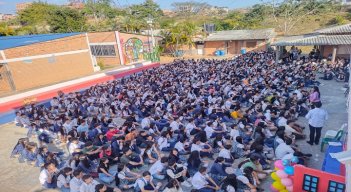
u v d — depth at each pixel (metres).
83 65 30.19
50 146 12.16
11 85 23.00
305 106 13.46
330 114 13.66
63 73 27.73
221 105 13.89
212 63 28.77
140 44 39.16
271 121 11.43
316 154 9.67
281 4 70.81
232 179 7.29
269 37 41.31
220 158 8.20
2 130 15.34
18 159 11.22
